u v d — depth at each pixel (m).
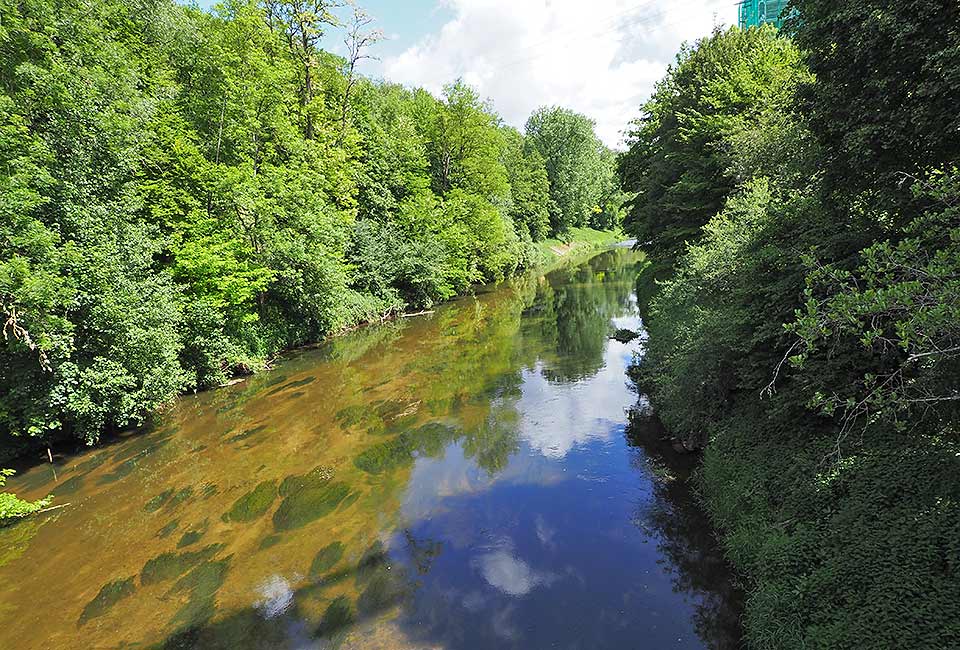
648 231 25.78
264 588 7.89
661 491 9.99
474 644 6.55
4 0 13.64
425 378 18.42
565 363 19.34
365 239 29.73
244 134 21.67
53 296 11.27
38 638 7.05
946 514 5.73
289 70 24.84
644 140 30.14
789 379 8.72
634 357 18.83
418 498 10.45
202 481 11.42
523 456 12.06
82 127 13.62
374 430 14.00
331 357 21.62
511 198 54.06
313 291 22.66
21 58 13.99
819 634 5.25
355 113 32.94
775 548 6.61
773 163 15.16
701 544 8.25
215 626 7.14
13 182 11.33
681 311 14.07
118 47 16.34
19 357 11.72
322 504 10.34
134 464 12.28
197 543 9.16
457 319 29.16
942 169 6.71
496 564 8.21
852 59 7.71
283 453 12.73
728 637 6.36
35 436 12.66
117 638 7.00
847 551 5.92
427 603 7.39
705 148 20.27
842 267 7.69
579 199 72.12
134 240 14.05
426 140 38.78
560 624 6.81
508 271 48.19
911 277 5.18
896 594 5.18
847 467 7.08
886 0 6.96
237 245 19.08
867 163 7.61
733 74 20.77
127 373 13.34
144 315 13.34
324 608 7.39
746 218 11.81
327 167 26.45
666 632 6.54
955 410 6.46
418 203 33.12
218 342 17.92
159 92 19.58
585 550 8.43
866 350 7.28
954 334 3.87
